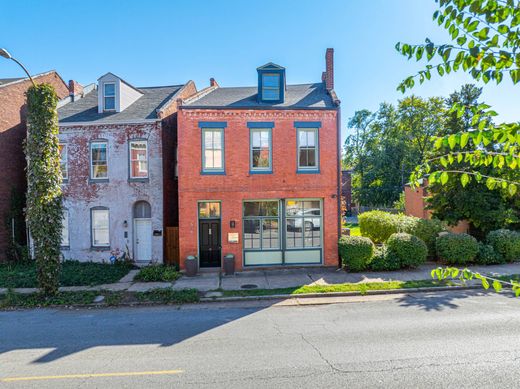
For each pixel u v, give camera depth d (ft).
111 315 31.17
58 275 37.32
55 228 36.65
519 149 9.75
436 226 55.16
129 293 37.52
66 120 55.11
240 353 21.68
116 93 56.49
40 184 35.58
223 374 18.78
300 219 49.44
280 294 36.42
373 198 123.54
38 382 18.28
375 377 18.06
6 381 18.44
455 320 27.07
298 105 49.88
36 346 23.54
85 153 54.29
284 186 48.37
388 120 133.90
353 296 36.17
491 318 27.35
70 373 19.27
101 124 53.72
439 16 9.07
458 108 9.28
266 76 51.47
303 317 29.40
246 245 48.93
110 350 22.62
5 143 54.80
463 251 46.78
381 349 21.74
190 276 45.42
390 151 120.16
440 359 20.04
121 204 53.78
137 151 54.24
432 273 10.91
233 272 46.21
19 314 31.86
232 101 52.03
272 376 18.43
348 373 18.58
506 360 19.76
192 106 47.24
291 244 49.32
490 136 8.17
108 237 54.54
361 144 163.63
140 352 22.18
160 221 53.11
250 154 48.34
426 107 121.39
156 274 44.14
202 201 48.29
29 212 35.70
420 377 17.95
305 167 48.93
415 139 125.39
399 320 27.58
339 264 48.62
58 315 31.40
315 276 44.09
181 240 47.73
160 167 53.16
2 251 54.44
